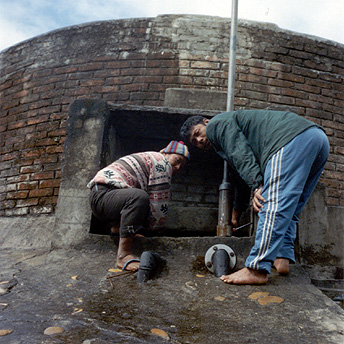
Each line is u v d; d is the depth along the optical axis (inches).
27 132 181.2
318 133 77.6
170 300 65.1
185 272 79.3
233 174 104.6
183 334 52.5
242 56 178.2
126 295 66.8
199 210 124.3
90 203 86.5
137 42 182.7
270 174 75.0
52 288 69.4
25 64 196.9
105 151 106.0
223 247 81.8
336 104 182.5
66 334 50.0
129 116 110.7
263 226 72.6
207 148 95.0
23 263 85.3
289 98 176.2
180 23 184.1
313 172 81.3
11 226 126.0
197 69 176.2
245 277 72.5
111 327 53.3
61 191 99.3
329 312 62.0
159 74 176.2
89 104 107.1
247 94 172.6
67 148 104.0
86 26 190.7
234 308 62.4
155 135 123.0
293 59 183.0
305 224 98.3
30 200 164.4
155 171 88.1
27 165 173.3
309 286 74.5
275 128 79.0
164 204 87.7
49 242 113.4
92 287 70.1
